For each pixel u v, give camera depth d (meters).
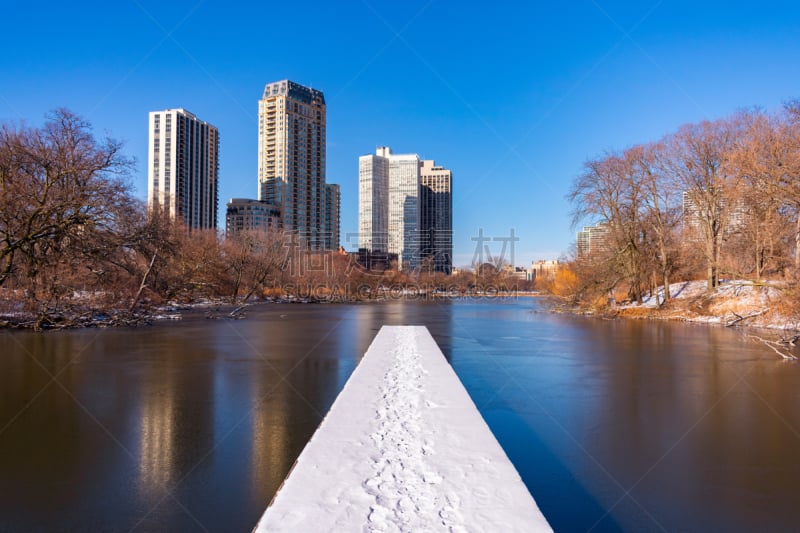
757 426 9.02
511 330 26.73
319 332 25.27
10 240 25.27
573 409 10.18
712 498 6.14
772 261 31.92
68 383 12.46
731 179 28.06
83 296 29.81
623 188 38.31
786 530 5.38
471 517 4.43
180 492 6.16
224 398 10.92
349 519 4.38
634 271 38.91
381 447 6.24
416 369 12.01
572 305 44.00
